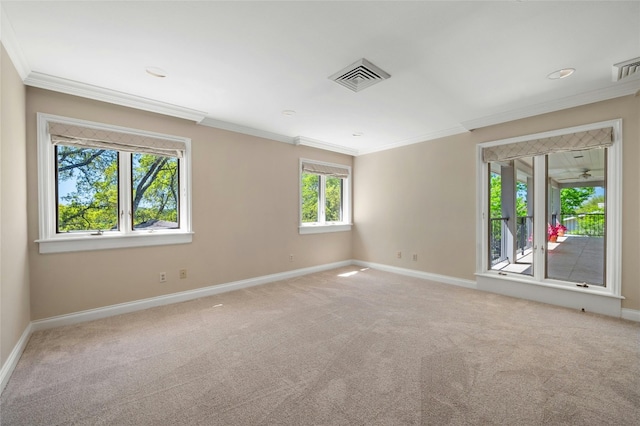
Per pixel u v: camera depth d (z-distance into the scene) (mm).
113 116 2914
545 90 2781
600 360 2010
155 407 1555
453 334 2451
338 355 2111
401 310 3049
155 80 2555
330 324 2686
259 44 2012
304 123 3799
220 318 2838
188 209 3441
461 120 3678
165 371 1907
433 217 4316
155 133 3188
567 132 3061
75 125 2701
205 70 2383
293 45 2025
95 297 2818
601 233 3207
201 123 3559
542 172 3299
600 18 1726
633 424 1411
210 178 3641
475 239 3854
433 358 2059
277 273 4371
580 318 2779
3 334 1796
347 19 1744
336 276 4613
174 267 3336
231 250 3842
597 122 2891
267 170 4254
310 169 4832
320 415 1487
